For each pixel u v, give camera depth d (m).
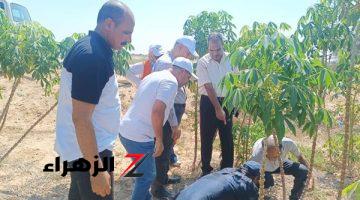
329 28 3.72
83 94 2.23
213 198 3.24
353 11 3.38
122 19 2.39
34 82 11.17
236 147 5.51
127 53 5.06
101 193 2.39
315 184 5.39
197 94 5.79
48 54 4.40
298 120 2.76
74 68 2.24
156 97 3.70
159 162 4.55
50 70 4.50
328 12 3.75
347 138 3.30
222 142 5.21
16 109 9.23
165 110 3.77
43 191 4.97
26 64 4.29
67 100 2.46
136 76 5.58
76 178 2.52
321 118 3.02
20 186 5.09
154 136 3.83
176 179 5.30
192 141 7.47
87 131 2.27
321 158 6.29
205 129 5.17
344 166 3.36
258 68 2.86
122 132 3.87
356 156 5.88
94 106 2.28
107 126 2.54
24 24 4.37
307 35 3.76
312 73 2.92
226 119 5.11
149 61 5.45
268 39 2.78
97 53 2.27
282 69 2.78
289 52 2.76
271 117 2.80
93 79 2.23
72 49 2.36
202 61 4.95
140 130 3.77
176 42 4.82
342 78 3.83
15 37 4.21
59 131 2.53
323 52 3.89
